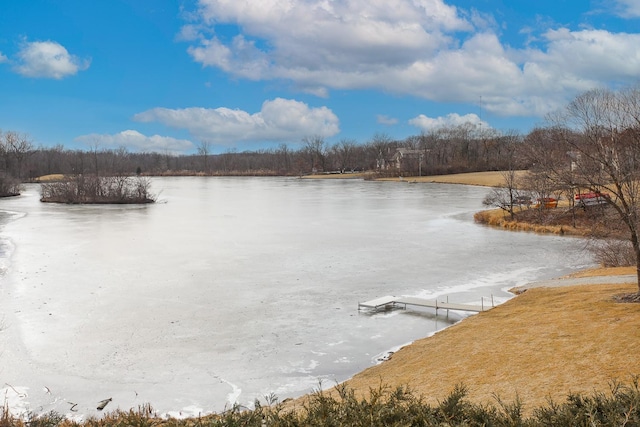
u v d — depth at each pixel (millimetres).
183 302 23938
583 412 6113
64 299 24266
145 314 22062
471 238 44000
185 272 30297
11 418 10695
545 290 22766
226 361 17078
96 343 18625
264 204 78625
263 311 22625
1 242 41375
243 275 29609
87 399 14320
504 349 15117
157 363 16891
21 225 52938
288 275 29719
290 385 15250
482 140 166375
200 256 35469
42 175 166375
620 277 23875
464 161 157000
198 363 16906
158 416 13180
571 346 14320
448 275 29938
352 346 18469
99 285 27016
